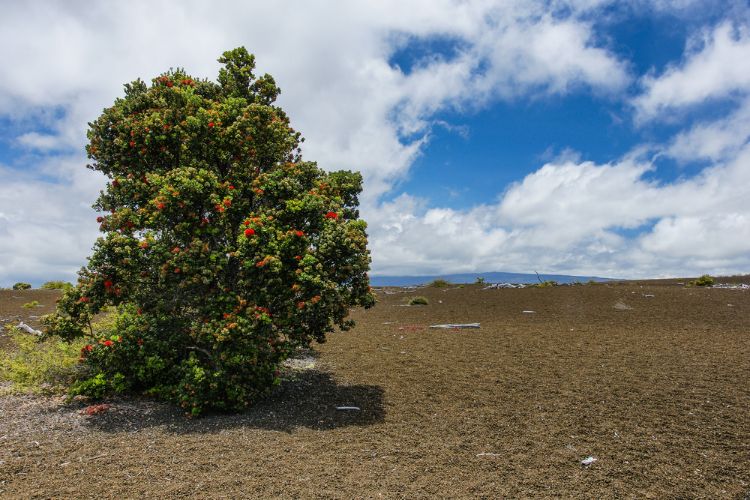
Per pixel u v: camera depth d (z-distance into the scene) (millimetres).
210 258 7789
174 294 8578
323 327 8555
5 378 9484
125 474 5383
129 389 8914
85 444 6359
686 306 19547
